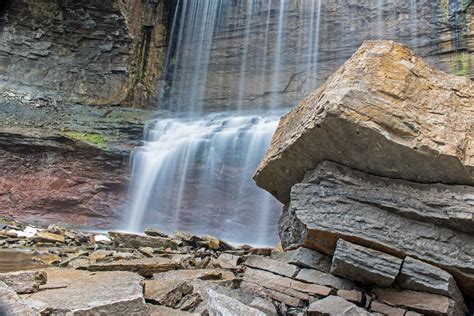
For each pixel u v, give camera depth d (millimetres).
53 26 18844
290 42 21281
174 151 16938
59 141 15625
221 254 6953
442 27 17625
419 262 4137
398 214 4371
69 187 15492
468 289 4203
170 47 22719
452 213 4055
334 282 4543
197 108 21922
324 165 4793
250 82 21531
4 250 7590
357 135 4277
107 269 5020
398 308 4152
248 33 22109
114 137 16891
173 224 16188
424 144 4074
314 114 4609
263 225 14820
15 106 16719
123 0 19297
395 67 4496
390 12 19219
